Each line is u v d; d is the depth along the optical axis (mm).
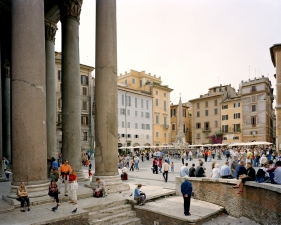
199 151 46781
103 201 10141
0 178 15227
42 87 9414
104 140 11781
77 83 14531
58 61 45156
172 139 82500
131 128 60594
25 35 9141
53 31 16859
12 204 8672
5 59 20578
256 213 9664
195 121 78062
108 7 12094
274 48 41156
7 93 21438
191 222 8898
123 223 9383
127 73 71438
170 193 12344
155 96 68375
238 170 11328
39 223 7484
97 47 12133
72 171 9828
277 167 9477
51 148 16062
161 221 9539
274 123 80750
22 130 9016
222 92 72062
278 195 8555
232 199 10758
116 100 12188
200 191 12219
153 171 22672
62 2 14453
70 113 14172
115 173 11953
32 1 9289
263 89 60906
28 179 9078
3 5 15312
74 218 8250
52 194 8969
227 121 69062
